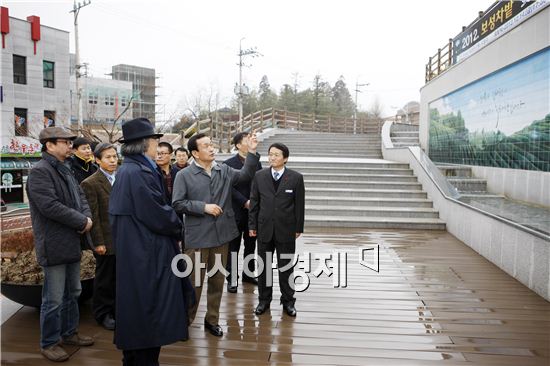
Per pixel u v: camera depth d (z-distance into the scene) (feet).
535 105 24.12
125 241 8.11
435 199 27.50
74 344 10.08
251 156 12.03
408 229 25.38
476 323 11.60
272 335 10.78
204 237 10.57
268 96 157.28
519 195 25.38
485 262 18.10
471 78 32.83
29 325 11.23
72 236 9.43
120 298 8.05
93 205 10.74
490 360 9.50
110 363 9.30
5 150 61.21
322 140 52.39
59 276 9.38
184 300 8.77
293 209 12.12
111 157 11.16
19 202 62.85
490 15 30.63
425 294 14.02
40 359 9.42
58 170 9.45
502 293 14.12
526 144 25.07
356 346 10.18
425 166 30.17
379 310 12.56
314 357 9.60
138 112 133.18
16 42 63.31
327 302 13.23
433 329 11.19
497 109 28.78
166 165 13.53
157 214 8.14
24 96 64.54
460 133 35.40
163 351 9.85
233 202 14.24
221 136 44.29
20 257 12.28
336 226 25.94
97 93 115.34
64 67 70.23
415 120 93.97
